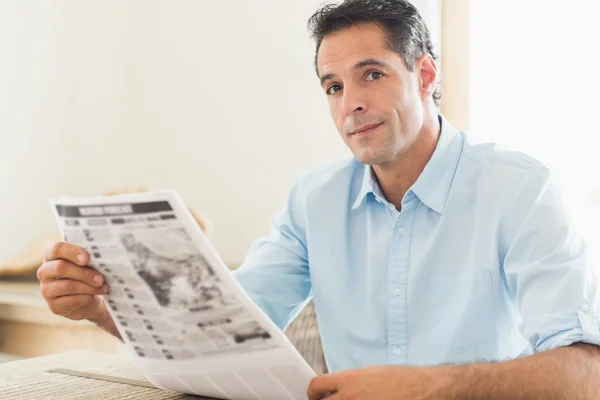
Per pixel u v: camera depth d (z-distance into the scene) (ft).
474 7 7.98
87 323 7.67
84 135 10.05
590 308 3.38
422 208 4.33
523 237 3.84
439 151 4.28
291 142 8.81
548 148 7.60
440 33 8.12
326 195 4.72
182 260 2.91
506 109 7.85
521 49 7.75
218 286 2.89
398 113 4.06
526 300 3.63
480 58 7.98
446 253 4.23
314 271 4.66
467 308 4.09
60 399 3.57
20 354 8.07
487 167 4.20
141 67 9.90
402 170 4.34
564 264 3.59
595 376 3.12
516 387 2.95
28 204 9.59
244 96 9.16
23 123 9.48
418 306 4.27
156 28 9.78
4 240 9.32
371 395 2.82
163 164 9.79
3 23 9.23
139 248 3.00
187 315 3.07
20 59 9.41
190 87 9.57
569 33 7.48
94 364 4.42
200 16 9.46
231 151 9.28
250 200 9.15
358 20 4.01
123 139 10.04
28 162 9.55
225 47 9.29
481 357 4.09
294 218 4.90
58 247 3.43
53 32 9.75
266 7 8.95
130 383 3.90
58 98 9.81
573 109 7.47
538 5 7.64
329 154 8.52
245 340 3.01
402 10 4.08
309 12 8.61
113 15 9.98
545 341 3.39
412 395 2.83
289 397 3.19
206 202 9.48
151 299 3.15
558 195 3.93
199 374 3.35
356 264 4.56
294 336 5.61
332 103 4.22
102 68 10.02
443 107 8.13
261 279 4.72
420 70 4.27
